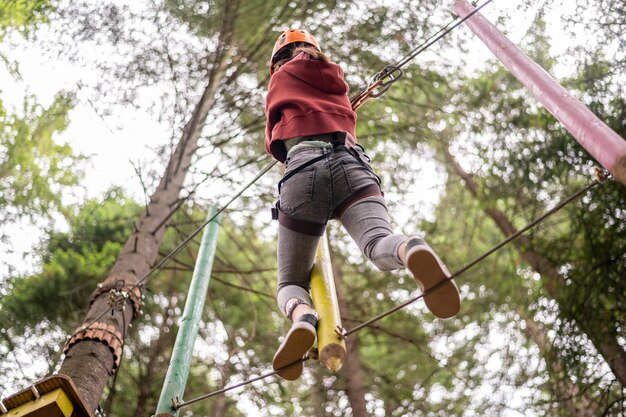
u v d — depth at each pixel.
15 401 3.13
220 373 9.30
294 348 2.85
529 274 9.27
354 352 8.74
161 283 9.09
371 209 3.03
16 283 8.07
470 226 9.96
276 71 3.46
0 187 8.52
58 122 8.80
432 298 2.68
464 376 9.10
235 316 9.56
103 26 7.94
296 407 9.39
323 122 3.17
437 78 8.51
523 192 8.55
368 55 8.18
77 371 4.81
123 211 9.22
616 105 7.36
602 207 7.43
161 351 8.55
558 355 7.36
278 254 3.20
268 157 8.59
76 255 8.19
